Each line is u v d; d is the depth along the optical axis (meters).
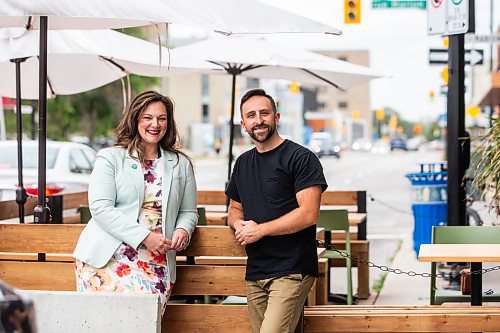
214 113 106.94
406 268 12.53
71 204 10.31
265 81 88.44
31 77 11.52
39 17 7.78
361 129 146.25
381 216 21.94
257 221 5.74
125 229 5.73
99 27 8.16
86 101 43.66
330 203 11.03
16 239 6.68
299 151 5.70
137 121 5.93
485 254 6.44
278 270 5.66
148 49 10.38
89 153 16.94
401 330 6.36
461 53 10.84
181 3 6.17
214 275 6.47
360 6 18.03
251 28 6.26
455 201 10.80
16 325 3.55
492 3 32.94
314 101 136.00
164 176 5.93
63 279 6.71
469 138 10.57
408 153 103.81
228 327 6.46
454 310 6.55
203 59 10.64
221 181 37.91
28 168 15.15
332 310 6.59
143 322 5.76
